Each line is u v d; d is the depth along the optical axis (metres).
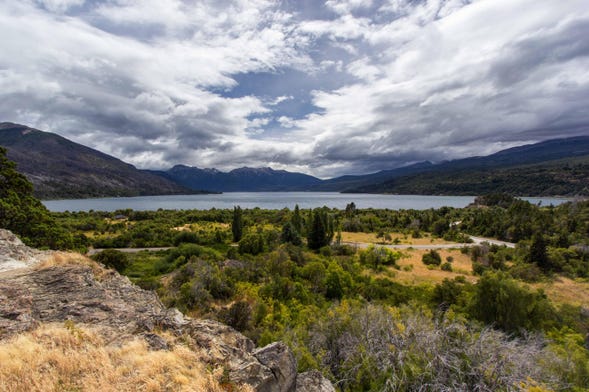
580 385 10.95
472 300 22.28
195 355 5.76
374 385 9.64
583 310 24.70
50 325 6.09
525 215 87.69
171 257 50.31
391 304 25.78
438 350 10.19
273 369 5.61
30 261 10.66
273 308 23.38
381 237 79.56
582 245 56.09
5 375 4.45
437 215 108.25
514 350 10.45
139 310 7.51
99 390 4.47
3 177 27.70
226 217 109.69
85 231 85.31
